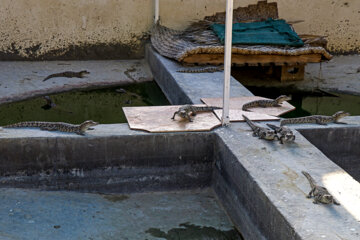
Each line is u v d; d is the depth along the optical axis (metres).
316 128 7.49
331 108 11.07
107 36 14.30
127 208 7.00
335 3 15.20
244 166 6.20
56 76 12.58
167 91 11.48
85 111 10.61
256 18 14.26
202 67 11.70
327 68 14.29
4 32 13.44
